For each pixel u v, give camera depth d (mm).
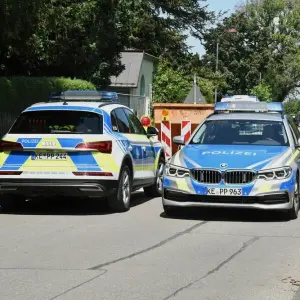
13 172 11414
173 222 10930
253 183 10578
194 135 12539
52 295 6363
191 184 10805
